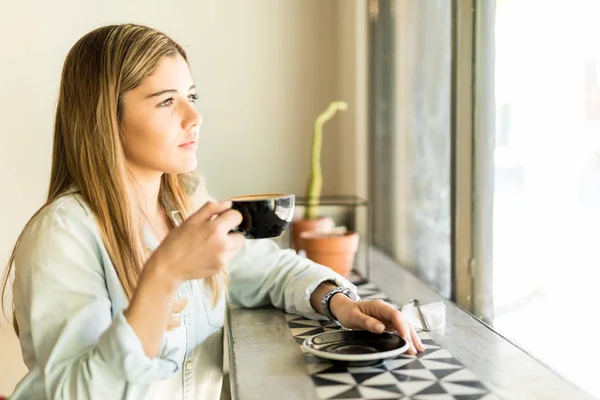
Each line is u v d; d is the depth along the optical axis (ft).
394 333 3.71
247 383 3.19
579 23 3.63
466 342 3.88
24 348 3.79
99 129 3.84
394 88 7.72
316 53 8.22
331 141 8.35
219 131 8.13
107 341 3.16
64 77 4.03
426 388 3.10
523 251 4.43
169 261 3.16
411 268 7.11
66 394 3.22
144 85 3.88
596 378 3.60
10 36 7.44
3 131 7.51
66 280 3.51
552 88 3.96
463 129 5.32
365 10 8.19
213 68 8.04
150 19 7.82
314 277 4.60
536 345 4.28
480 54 5.01
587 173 3.62
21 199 7.62
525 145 4.35
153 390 3.94
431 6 6.34
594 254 3.59
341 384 3.17
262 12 8.09
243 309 4.89
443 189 6.07
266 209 3.28
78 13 7.58
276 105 8.21
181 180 4.89
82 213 3.79
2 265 7.57
